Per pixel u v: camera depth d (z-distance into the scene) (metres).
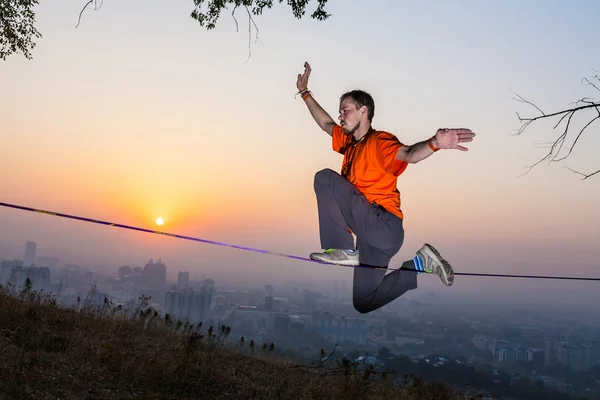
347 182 4.34
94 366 8.14
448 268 4.40
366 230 4.29
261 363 10.79
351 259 4.35
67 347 8.61
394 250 4.44
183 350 9.72
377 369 10.88
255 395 8.73
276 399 8.72
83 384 7.41
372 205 4.29
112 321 10.91
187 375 8.78
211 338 11.04
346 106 4.48
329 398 9.32
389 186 4.32
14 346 8.06
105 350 8.54
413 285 4.44
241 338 11.55
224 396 8.39
